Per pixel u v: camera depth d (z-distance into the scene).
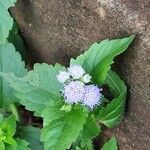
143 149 0.11
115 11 0.09
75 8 0.11
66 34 0.11
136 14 0.09
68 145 0.09
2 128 0.11
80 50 0.11
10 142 0.11
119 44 0.10
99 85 0.10
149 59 0.09
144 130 0.11
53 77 0.11
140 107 0.10
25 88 0.11
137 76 0.10
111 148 0.11
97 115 0.10
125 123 0.11
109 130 0.11
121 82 0.10
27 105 0.11
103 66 0.10
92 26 0.10
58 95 0.11
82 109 0.10
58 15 0.11
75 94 0.09
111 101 0.10
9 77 0.11
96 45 0.10
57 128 0.09
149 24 0.09
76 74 0.10
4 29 0.11
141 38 0.09
